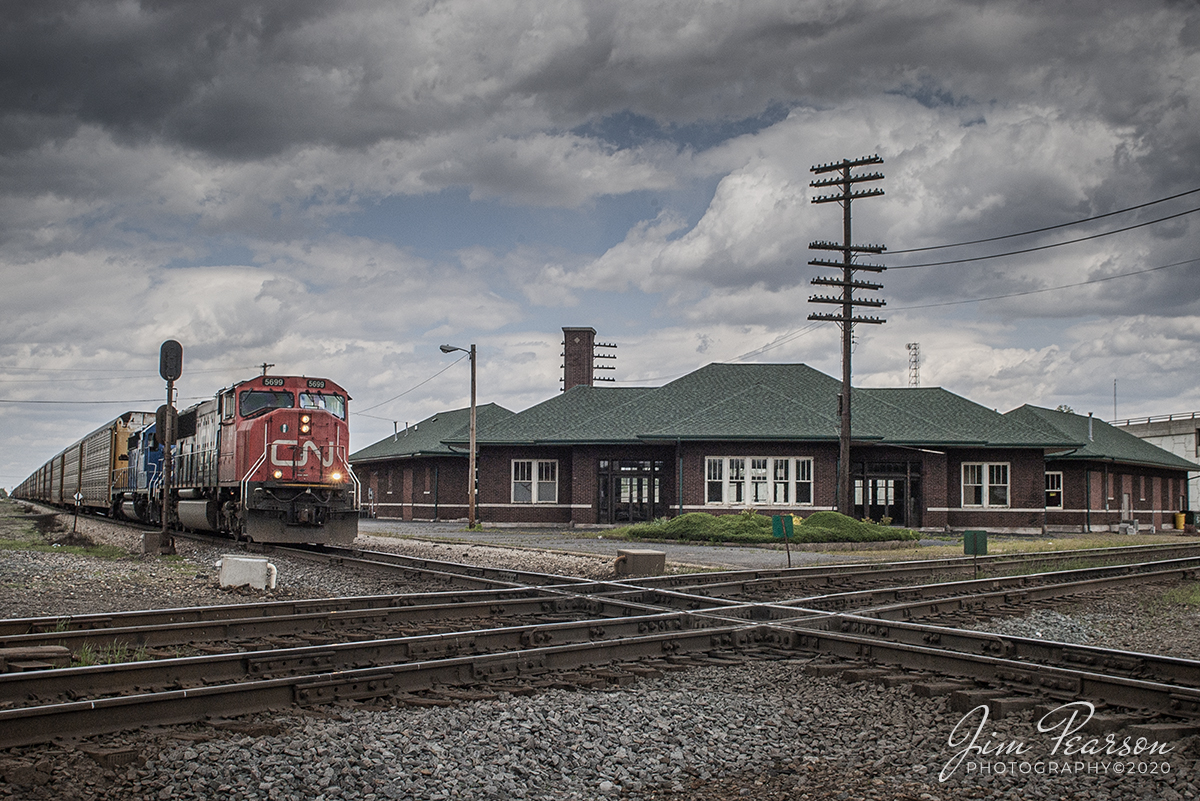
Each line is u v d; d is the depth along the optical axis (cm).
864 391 4312
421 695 782
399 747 643
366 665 875
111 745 614
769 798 598
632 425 4016
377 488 5594
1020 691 823
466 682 830
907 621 1287
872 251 3425
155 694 671
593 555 2348
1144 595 1695
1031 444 3903
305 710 720
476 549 2562
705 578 1716
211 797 556
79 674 740
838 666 943
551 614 1297
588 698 797
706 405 4081
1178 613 1482
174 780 572
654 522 3247
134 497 3538
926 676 892
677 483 3794
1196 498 6594
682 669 945
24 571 1734
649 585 1619
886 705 814
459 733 681
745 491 3772
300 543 2530
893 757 675
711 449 3791
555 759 648
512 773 620
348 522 2480
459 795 580
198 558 2161
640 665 943
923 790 611
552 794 595
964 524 3972
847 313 3394
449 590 1537
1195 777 616
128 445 3828
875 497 3869
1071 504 4475
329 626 1130
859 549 2845
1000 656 988
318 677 751
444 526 4203
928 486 3872
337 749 628
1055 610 1464
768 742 713
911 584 1784
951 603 1398
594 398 4341
